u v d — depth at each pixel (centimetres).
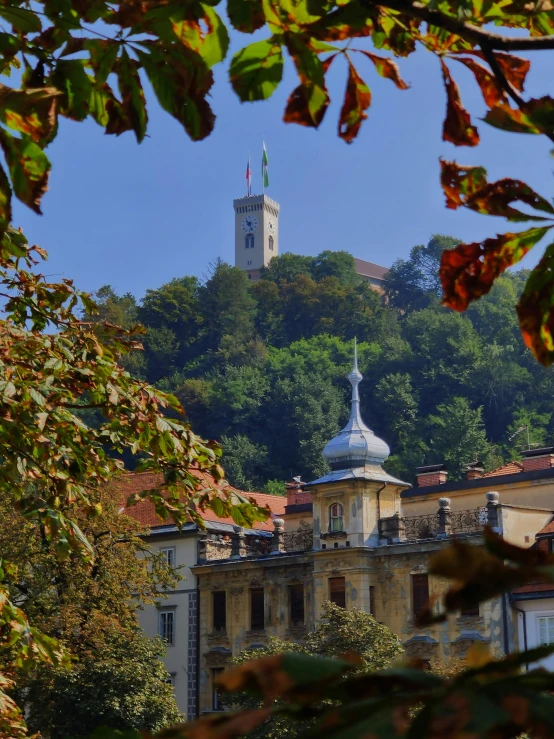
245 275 19638
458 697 132
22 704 4534
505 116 256
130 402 1503
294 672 138
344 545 6053
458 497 6581
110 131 394
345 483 6128
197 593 6731
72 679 4431
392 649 4781
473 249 323
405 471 12775
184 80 359
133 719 4547
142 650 4750
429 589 5794
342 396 15500
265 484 13625
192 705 6594
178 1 340
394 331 18862
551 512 5881
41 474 1499
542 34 363
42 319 1606
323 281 19112
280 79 354
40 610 4325
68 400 1548
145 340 17725
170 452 1549
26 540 4141
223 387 15188
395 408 14050
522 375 14850
